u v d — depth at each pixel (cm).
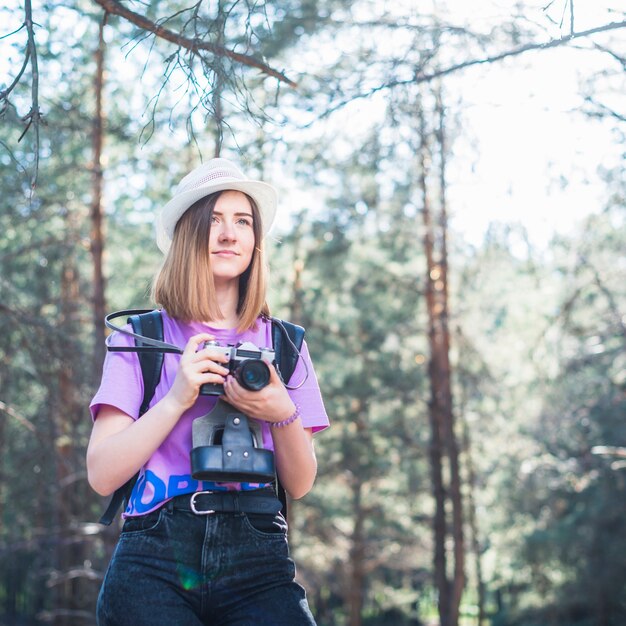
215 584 204
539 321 1708
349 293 1850
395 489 2272
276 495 219
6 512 1571
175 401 202
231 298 234
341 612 3197
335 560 2273
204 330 227
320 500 2148
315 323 1873
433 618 3434
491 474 2325
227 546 205
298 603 211
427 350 1959
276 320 239
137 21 327
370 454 2003
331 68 496
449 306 1753
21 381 1160
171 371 219
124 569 204
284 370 232
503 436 2042
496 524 2503
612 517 2100
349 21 523
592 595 2184
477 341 1842
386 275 1822
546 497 2198
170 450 210
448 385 1766
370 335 1889
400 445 2019
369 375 1942
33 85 267
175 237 230
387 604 2706
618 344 1418
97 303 1327
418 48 457
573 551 2169
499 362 1856
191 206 231
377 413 1997
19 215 1169
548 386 1455
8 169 1110
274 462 212
